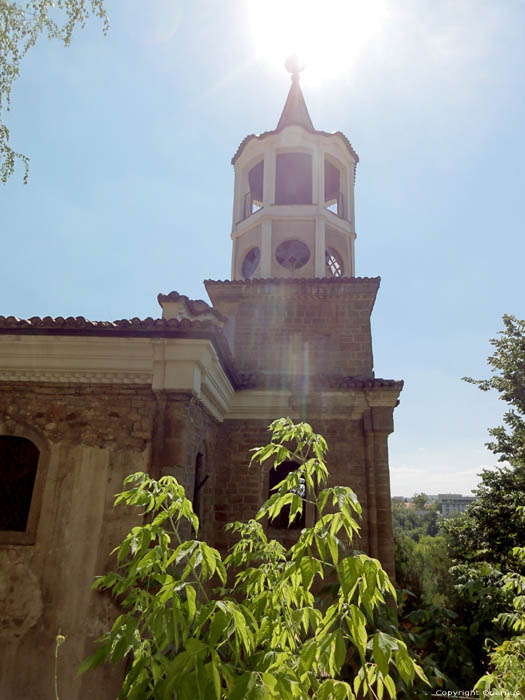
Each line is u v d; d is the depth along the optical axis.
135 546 2.52
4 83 6.98
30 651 6.19
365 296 12.65
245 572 3.14
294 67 17.92
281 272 13.96
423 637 7.08
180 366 7.24
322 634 2.15
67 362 7.38
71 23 6.92
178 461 6.94
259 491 10.69
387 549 9.97
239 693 1.81
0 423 7.29
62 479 7.00
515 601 4.41
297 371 12.30
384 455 10.59
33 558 6.61
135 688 2.08
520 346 17.08
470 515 17.42
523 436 16.38
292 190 16.30
